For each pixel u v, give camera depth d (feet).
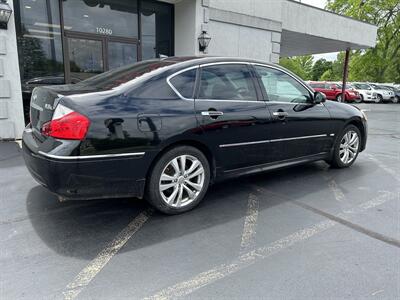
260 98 13.29
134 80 10.87
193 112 11.28
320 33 46.39
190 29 31.24
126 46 30.35
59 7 26.25
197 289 7.71
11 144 21.66
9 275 8.07
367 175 16.60
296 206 12.55
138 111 10.23
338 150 16.85
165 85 11.12
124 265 8.60
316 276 8.25
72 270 8.34
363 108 69.31
